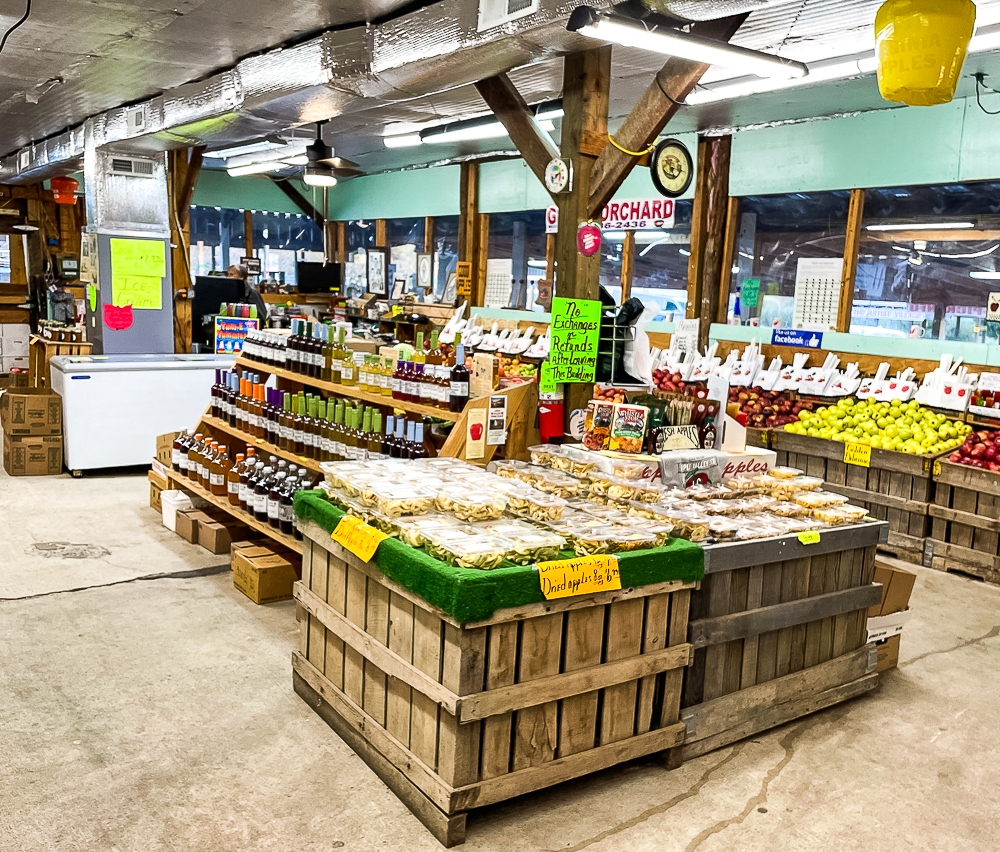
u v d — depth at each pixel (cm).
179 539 552
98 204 767
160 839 244
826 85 609
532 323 965
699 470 358
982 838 262
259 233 1435
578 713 271
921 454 557
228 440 596
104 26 509
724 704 307
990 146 618
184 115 637
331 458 459
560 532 279
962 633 439
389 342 549
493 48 373
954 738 326
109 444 727
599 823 262
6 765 279
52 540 536
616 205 906
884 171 684
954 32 234
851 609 343
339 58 470
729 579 304
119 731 304
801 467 632
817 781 291
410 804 263
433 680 253
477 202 1110
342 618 302
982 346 631
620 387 397
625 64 557
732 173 794
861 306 729
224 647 383
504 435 379
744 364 738
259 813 259
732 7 312
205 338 938
